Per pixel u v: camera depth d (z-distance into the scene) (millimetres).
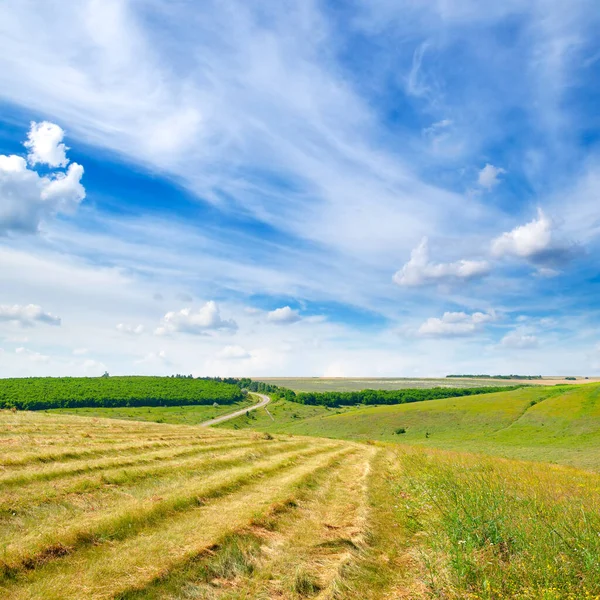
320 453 28703
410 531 11469
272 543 9867
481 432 82688
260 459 22344
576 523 9250
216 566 8281
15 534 8656
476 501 11133
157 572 7715
